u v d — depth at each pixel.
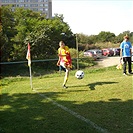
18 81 11.90
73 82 10.13
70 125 5.16
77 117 5.66
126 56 11.39
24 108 6.68
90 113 5.90
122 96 7.38
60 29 36.34
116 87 8.62
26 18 34.47
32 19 33.84
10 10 30.55
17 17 33.78
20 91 9.01
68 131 4.83
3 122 5.58
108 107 6.32
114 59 35.97
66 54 8.92
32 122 5.49
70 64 9.01
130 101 6.81
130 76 11.02
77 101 7.08
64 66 8.92
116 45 58.88
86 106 6.53
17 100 7.64
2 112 6.40
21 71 23.97
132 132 4.63
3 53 25.33
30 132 4.90
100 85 9.11
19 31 29.66
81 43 52.84
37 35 29.27
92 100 7.09
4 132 4.96
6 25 28.38
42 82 10.83
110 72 12.73
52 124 5.28
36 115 5.98
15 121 5.62
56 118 5.67
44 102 7.20
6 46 25.59
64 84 9.04
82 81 10.24
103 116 5.62
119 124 5.07
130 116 5.54
